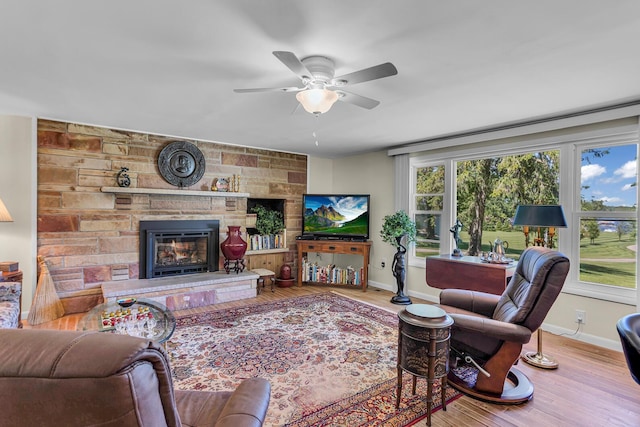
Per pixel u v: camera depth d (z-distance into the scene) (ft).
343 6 5.01
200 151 15.14
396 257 15.06
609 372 8.46
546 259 6.97
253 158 16.88
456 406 6.96
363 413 6.66
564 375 8.30
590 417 6.62
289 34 5.84
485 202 13.92
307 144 16.10
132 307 9.05
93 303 12.75
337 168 19.88
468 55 6.57
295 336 10.42
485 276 10.49
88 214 12.65
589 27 5.52
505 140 12.53
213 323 11.55
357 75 6.17
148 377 2.39
